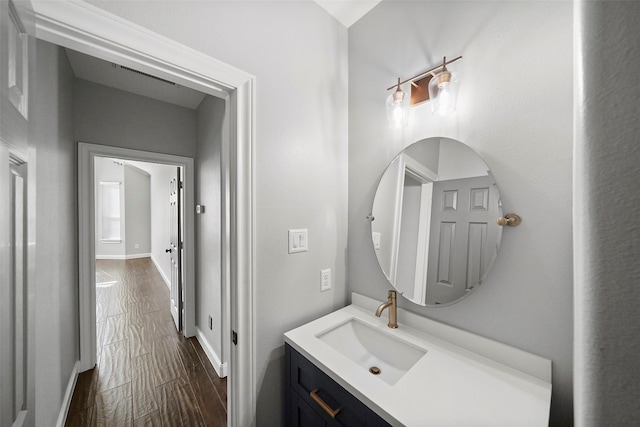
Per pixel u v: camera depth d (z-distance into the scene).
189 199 2.72
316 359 1.00
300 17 1.32
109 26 0.78
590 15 0.20
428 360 0.99
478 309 1.05
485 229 1.02
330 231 1.48
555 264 0.87
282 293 1.25
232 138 1.11
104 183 6.89
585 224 0.20
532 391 0.83
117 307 3.58
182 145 2.67
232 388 1.15
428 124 1.22
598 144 0.19
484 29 1.04
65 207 1.78
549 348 0.88
